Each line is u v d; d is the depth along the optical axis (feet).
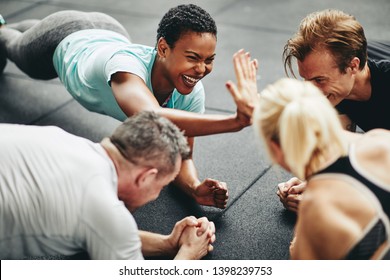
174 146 5.71
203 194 8.04
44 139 5.79
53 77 10.43
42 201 5.52
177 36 7.02
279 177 8.93
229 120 6.34
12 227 5.72
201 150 9.69
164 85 7.67
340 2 15.19
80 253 7.40
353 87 7.10
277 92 4.87
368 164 4.80
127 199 6.00
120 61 7.44
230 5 15.30
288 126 4.66
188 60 7.12
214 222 7.99
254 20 14.40
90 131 10.28
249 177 8.98
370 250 4.72
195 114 6.64
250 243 7.59
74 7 15.49
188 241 7.04
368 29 13.65
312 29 6.70
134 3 15.67
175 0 15.80
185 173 8.37
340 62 6.66
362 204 4.66
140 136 5.60
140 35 13.76
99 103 8.44
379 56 7.41
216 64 12.52
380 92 7.18
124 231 5.56
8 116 10.75
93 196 5.47
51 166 5.59
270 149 4.99
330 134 4.74
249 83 6.03
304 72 6.89
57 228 5.60
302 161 4.69
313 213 4.78
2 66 11.72
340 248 4.70
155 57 7.59
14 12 15.19
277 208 8.24
